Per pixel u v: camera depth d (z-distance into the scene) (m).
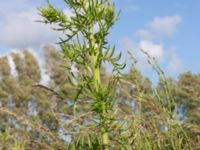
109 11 3.46
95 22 3.48
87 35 3.45
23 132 4.14
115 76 3.37
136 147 3.42
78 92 3.35
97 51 3.40
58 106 3.63
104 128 3.30
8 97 30.03
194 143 3.83
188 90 4.67
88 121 3.32
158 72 3.82
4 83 34.12
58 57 3.45
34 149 4.06
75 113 3.32
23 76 35.25
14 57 39.28
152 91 3.76
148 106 3.68
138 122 3.44
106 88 3.33
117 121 3.33
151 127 3.62
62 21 3.48
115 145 3.41
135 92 3.70
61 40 3.46
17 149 4.01
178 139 3.59
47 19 3.49
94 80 3.36
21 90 29.28
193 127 3.90
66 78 3.43
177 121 3.66
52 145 3.98
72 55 3.41
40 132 4.08
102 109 3.31
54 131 3.92
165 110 3.69
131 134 3.36
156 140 3.62
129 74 3.62
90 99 3.34
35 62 37.97
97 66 3.39
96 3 3.47
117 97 3.37
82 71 3.40
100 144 3.31
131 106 3.62
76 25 3.46
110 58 3.39
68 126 3.38
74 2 3.47
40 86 3.68
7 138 4.04
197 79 5.10
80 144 3.31
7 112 4.26
